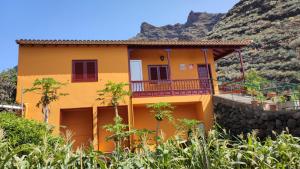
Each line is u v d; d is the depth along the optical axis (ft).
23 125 25.67
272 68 102.47
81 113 53.36
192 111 57.67
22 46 50.14
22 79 48.32
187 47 57.62
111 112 54.44
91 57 52.44
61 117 51.06
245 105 44.19
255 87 49.83
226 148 14.56
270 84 63.00
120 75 52.65
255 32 139.33
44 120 41.91
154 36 405.80
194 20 402.93
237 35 143.84
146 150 14.89
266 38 126.93
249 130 42.32
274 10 150.51
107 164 15.40
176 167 14.08
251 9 169.99
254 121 41.32
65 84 45.09
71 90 49.98
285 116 35.29
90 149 14.61
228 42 57.98
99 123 53.52
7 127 24.64
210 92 55.72
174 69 60.49
